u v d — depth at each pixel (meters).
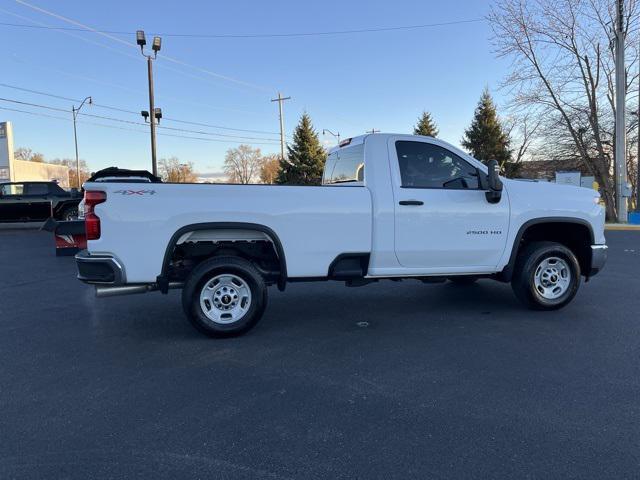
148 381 4.02
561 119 26.80
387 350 4.73
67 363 4.45
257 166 93.69
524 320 5.70
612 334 5.13
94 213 4.71
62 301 6.98
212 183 4.98
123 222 4.73
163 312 6.33
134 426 3.26
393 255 5.40
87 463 2.82
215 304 5.13
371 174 5.36
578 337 5.04
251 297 5.13
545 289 6.03
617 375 4.03
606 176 26.17
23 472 2.73
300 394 3.75
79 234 11.55
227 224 4.91
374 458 2.85
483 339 5.02
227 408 3.52
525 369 4.19
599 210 6.09
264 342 5.01
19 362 4.48
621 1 19.28
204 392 3.80
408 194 5.39
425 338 5.09
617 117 19.89
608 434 3.09
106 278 4.73
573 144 27.33
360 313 6.14
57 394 3.78
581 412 3.39
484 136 49.97
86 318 6.03
